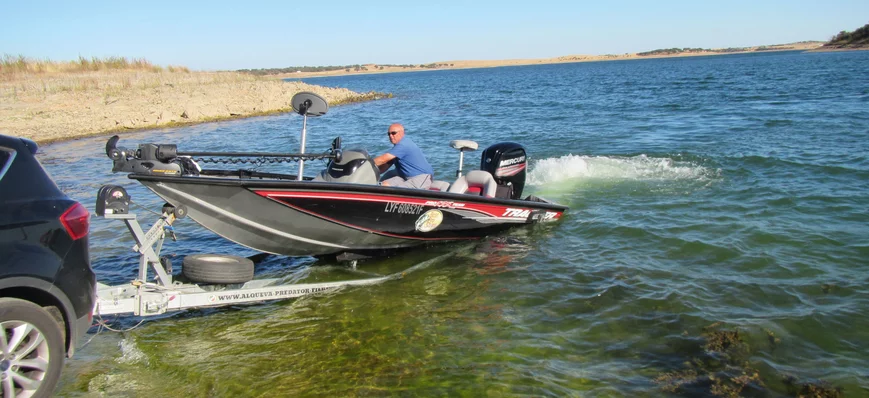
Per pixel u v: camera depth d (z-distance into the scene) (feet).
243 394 12.91
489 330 15.88
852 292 17.25
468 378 13.39
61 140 59.57
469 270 20.62
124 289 15.76
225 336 15.83
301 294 18.10
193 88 107.24
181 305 15.81
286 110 94.84
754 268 19.45
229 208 17.79
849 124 48.49
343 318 16.88
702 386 12.82
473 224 23.29
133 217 15.58
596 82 170.09
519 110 84.33
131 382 13.43
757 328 15.24
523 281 19.33
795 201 26.91
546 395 12.62
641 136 49.34
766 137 44.65
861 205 25.77
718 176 32.76
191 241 24.39
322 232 20.02
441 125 67.46
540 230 25.04
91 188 34.68
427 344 15.16
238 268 16.57
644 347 14.61
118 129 68.39
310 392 12.94
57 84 99.09
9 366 10.70
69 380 13.48
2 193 11.14
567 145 46.29
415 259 22.25
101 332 16.10
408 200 20.62
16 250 10.94
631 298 17.48
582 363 13.98
